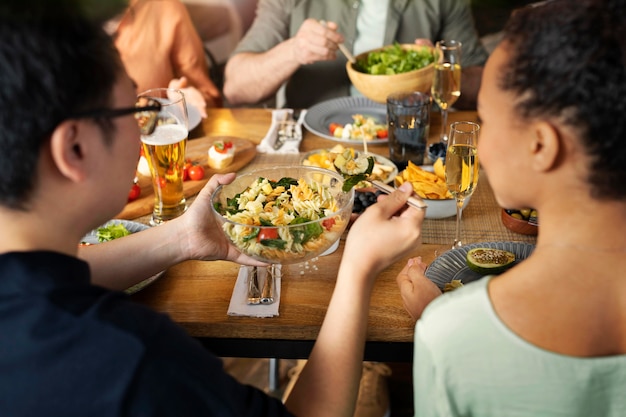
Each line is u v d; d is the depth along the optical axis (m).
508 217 1.43
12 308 0.70
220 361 0.80
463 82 2.31
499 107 0.74
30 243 0.73
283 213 1.18
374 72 2.04
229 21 3.34
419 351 0.84
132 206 1.54
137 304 0.77
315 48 2.17
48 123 0.67
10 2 0.64
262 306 1.19
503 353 0.77
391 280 1.28
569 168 0.71
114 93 0.74
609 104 0.66
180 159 1.48
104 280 1.17
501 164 0.76
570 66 0.66
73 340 0.70
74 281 0.73
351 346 0.97
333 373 0.95
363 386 1.88
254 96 2.43
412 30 2.53
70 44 0.67
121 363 0.71
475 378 0.79
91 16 0.66
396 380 2.11
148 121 1.12
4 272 0.70
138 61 2.45
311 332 1.17
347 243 1.04
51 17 0.65
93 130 0.72
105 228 1.39
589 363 0.74
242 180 1.29
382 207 1.05
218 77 3.39
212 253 1.24
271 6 2.54
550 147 0.70
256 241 1.11
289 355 1.20
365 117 2.06
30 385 0.71
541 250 0.77
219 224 1.14
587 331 0.75
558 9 0.69
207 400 0.75
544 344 0.75
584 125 0.67
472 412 0.82
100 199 0.77
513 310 0.76
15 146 0.67
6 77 0.65
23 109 0.66
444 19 2.55
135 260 1.19
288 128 1.93
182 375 0.73
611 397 0.76
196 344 0.78
